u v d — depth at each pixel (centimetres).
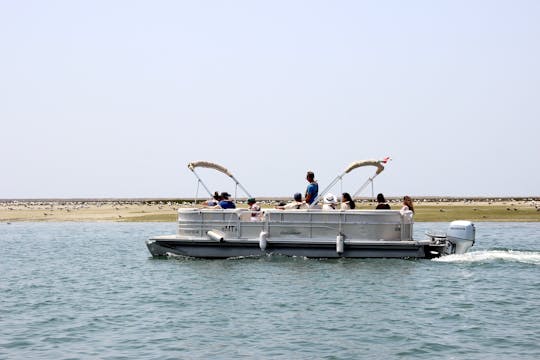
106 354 1213
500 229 4769
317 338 1316
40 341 1314
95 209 9181
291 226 2383
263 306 1633
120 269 2416
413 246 2334
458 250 2398
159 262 2462
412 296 1752
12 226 5878
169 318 1514
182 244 2472
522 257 2438
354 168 2430
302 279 2012
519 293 1797
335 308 1603
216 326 1427
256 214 2441
